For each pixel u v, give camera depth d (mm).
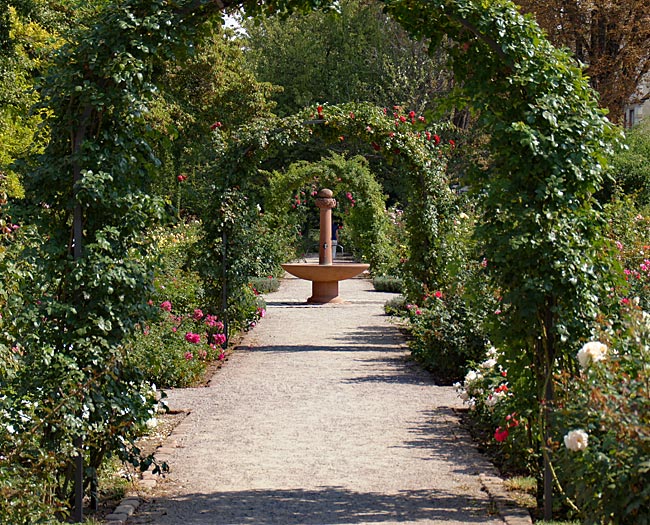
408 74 32719
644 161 19656
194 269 11445
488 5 4770
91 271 4527
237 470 5590
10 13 16516
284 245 25172
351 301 18547
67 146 4750
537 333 4746
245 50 40094
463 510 4707
